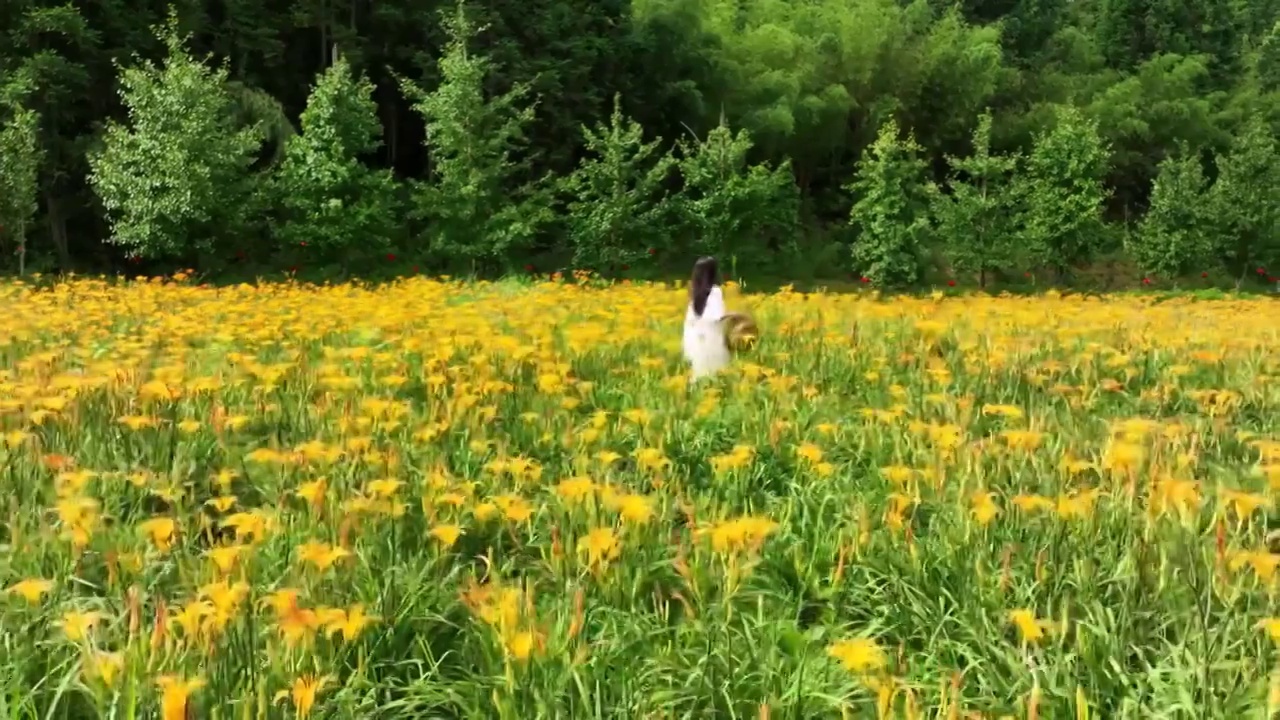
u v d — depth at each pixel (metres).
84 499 3.57
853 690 3.00
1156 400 6.52
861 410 5.94
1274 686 2.65
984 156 27.91
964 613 3.40
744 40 36.19
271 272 20.83
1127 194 44.34
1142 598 3.36
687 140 32.56
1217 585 3.29
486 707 2.94
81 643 2.84
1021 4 52.50
